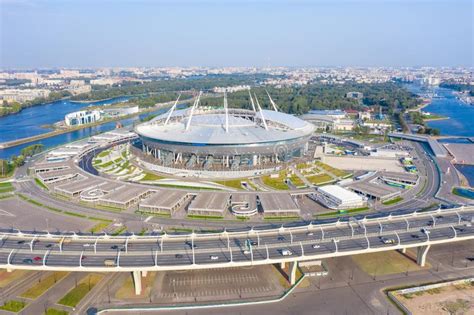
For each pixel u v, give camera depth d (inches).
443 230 5442.9
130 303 4281.5
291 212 6619.1
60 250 4783.5
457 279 4820.4
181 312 4160.9
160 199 6953.7
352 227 5452.8
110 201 6894.7
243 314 4136.3
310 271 4916.3
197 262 4498.0
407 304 4320.9
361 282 4729.3
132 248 4867.1
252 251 4771.2
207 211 6525.6
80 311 4128.9
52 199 7303.2
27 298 4330.7
